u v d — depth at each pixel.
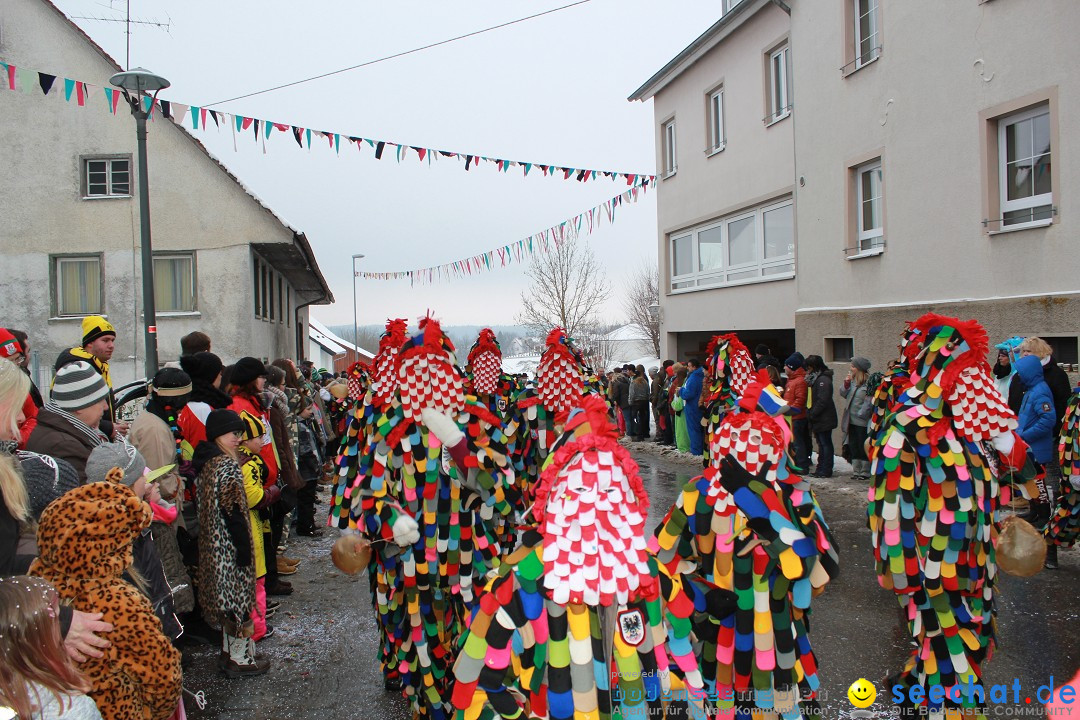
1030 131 8.20
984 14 8.51
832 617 4.91
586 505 1.97
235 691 4.09
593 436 2.01
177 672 2.52
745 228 13.91
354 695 4.03
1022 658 4.16
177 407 4.91
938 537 3.13
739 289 13.97
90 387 3.64
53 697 1.91
